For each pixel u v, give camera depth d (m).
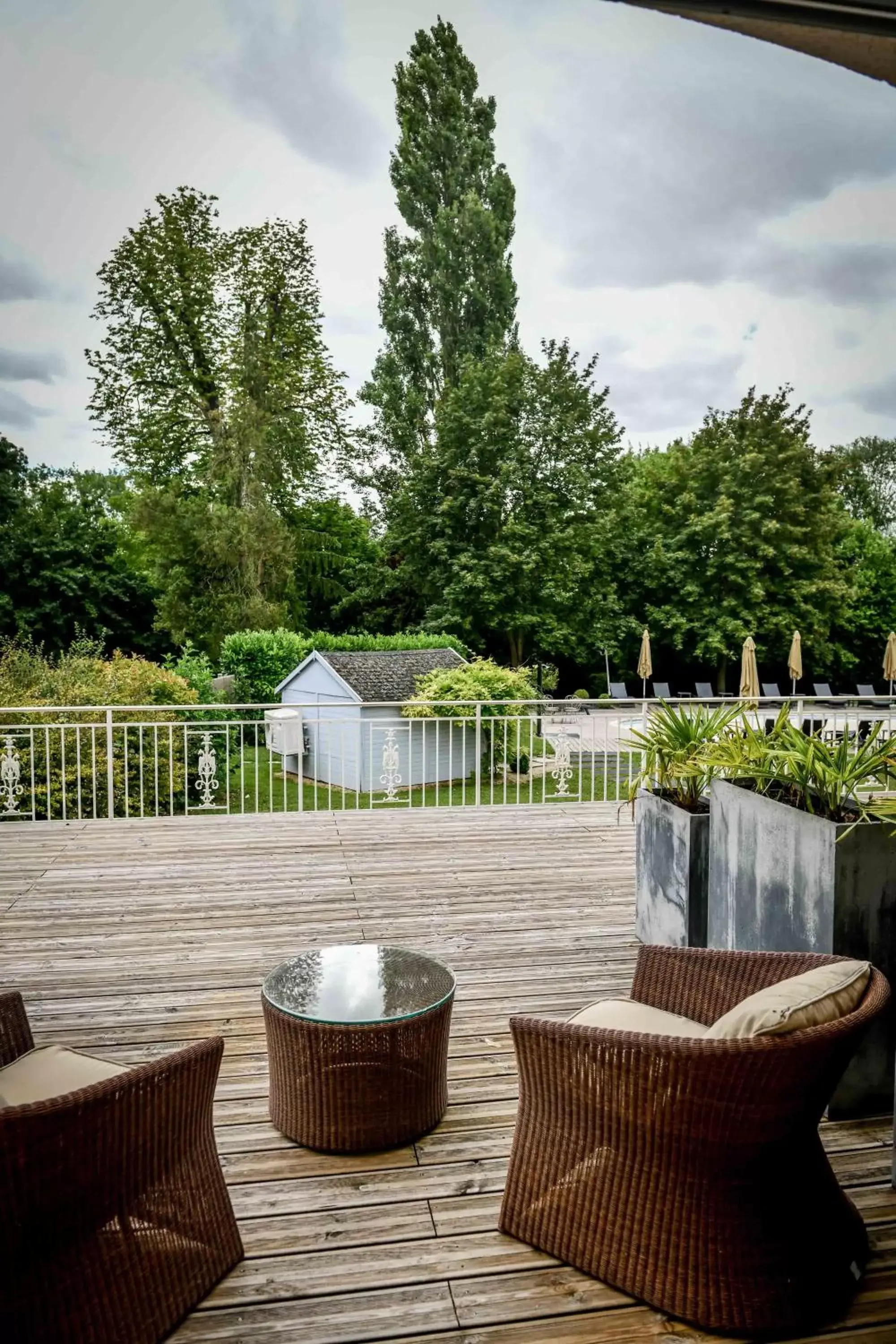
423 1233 2.13
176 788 10.05
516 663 23.72
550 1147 2.05
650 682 26.97
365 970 2.86
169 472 21.39
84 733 9.44
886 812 2.70
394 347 25.59
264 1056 3.04
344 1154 2.47
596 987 3.63
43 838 6.19
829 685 24.69
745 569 24.06
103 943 4.12
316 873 5.32
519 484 22.75
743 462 24.27
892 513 34.53
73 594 22.55
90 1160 1.63
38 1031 3.20
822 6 1.36
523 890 5.00
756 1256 1.82
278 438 21.05
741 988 2.27
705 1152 1.80
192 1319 1.85
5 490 22.86
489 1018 3.34
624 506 24.39
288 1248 2.07
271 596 20.62
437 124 24.66
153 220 19.75
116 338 20.42
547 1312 1.87
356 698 12.02
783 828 2.89
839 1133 2.57
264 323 21.19
